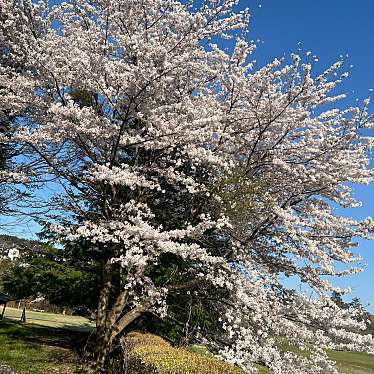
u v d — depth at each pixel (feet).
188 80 31.63
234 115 31.27
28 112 30.55
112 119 28.99
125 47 28.27
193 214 30.63
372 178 29.91
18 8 29.27
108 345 30.12
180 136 26.48
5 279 45.62
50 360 31.94
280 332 27.14
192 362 20.51
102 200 31.12
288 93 29.19
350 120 29.58
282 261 31.71
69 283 42.42
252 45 29.14
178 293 31.27
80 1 30.37
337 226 29.71
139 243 24.20
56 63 27.37
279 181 31.73
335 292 29.17
